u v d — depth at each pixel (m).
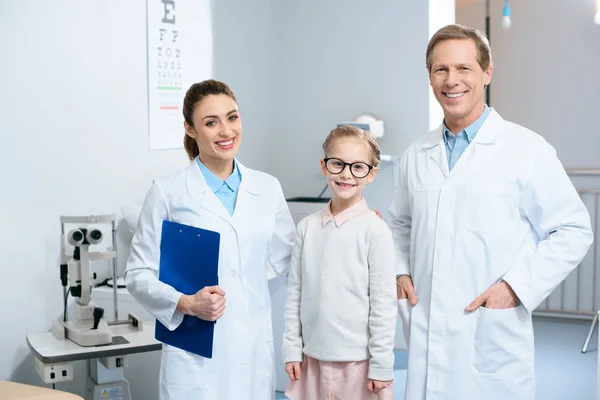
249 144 4.12
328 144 1.94
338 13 4.20
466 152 1.91
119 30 3.20
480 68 1.85
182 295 1.84
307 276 1.94
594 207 4.76
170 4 3.48
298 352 1.96
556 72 4.82
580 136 4.80
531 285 1.82
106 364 2.54
